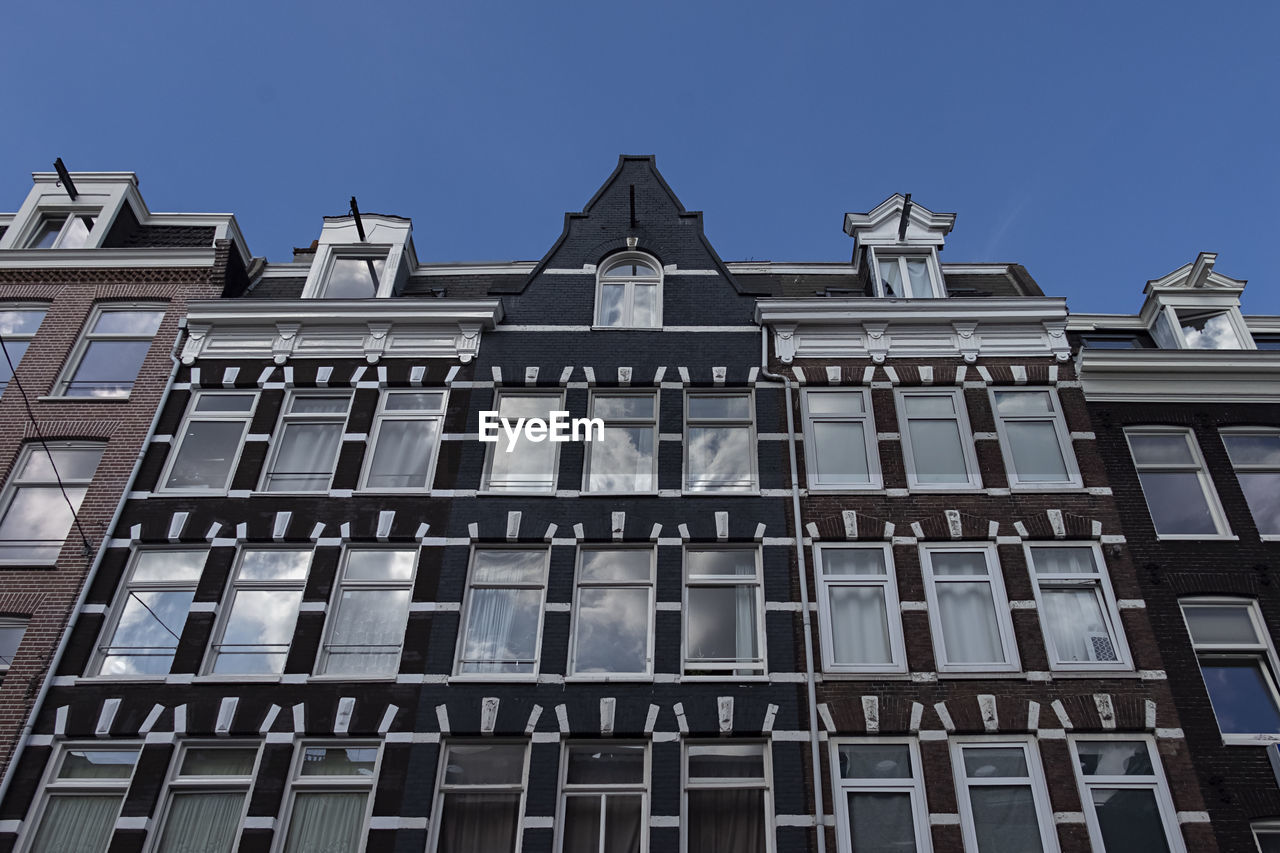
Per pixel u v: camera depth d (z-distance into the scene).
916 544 16.44
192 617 15.77
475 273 22.16
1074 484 17.23
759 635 15.71
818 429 18.22
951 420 18.28
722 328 19.42
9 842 13.73
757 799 14.23
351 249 21.28
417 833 13.69
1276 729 15.20
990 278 22.08
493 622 15.90
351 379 18.88
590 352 19.11
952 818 13.72
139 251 21.11
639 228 21.19
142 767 14.29
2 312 20.77
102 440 18.38
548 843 13.64
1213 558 16.75
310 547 16.72
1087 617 15.85
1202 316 20.56
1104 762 14.33
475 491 17.14
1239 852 13.77
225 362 19.28
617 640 15.68
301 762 14.46
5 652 15.85
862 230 21.50
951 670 15.08
